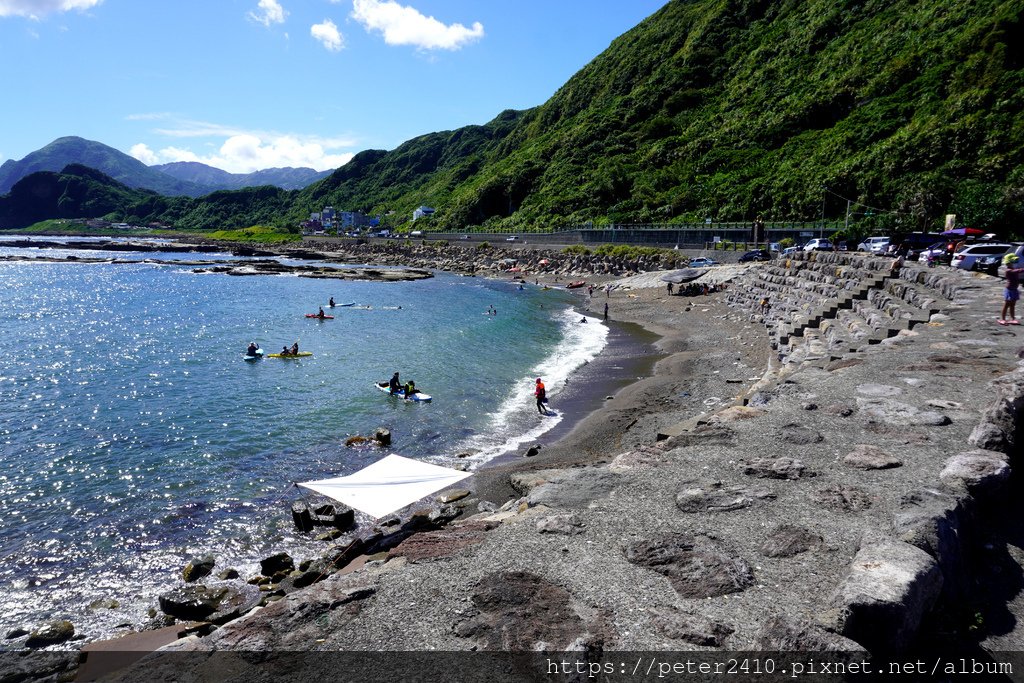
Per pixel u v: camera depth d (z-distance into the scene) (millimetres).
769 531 6520
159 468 18703
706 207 82438
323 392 27078
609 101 139750
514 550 6645
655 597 5613
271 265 94750
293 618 5734
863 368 12820
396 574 6375
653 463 8734
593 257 77875
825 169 72188
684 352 32938
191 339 40562
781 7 122125
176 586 12688
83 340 40406
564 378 29062
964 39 69062
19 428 22500
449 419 23188
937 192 53281
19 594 12414
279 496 16750
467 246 108438
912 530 5875
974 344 14250
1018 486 7676
